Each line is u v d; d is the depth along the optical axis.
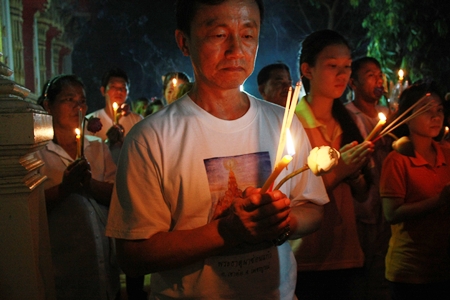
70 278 3.18
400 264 3.12
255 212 1.66
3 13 6.14
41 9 8.73
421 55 10.09
